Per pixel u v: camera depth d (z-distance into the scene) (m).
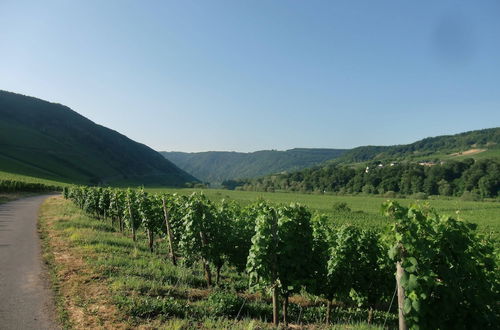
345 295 11.54
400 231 6.33
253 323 8.26
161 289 10.26
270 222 9.11
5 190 57.22
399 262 6.33
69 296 9.26
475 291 7.00
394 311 13.17
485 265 7.70
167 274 12.38
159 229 18.67
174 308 8.74
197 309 9.03
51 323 7.75
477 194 100.12
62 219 24.31
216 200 73.94
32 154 150.75
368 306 12.68
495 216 56.31
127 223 21.55
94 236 17.84
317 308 11.81
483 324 6.95
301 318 10.46
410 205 6.88
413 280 6.09
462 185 111.94
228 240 13.38
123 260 13.03
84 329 7.44
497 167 104.69
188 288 11.20
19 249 14.77
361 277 11.17
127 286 9.90
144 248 17.77
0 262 12.62
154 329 7.57
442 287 6.61
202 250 12.79
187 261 14.53
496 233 34.81
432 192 117.75
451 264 6.93
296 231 9.90
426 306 6.33
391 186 127.56
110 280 10.41
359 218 49.25
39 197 56.00
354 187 138.62
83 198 35.75
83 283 10.21
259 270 8.98
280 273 9.08
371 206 80.38
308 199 102.38
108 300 8.84
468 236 7.29
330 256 11.44
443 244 6.82
